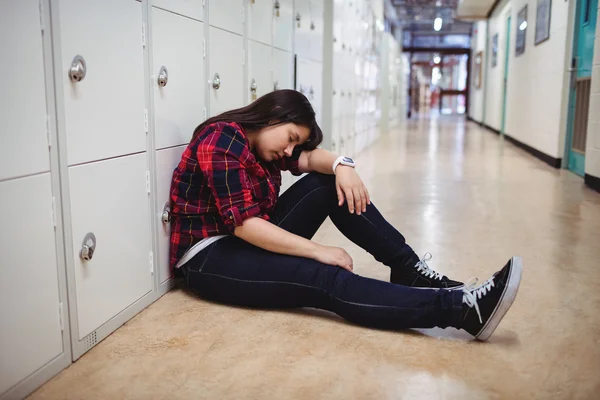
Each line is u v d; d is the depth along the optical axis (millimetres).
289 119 1488
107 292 1418
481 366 1287
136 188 1548
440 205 3434
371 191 3963
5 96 1026
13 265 1068
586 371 1264
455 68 26531
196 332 1465
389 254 1685
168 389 1171
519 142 7652
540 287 1871
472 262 2203
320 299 1476
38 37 1115
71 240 1254
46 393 1146
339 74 5250
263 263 1512
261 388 1179
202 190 1584
